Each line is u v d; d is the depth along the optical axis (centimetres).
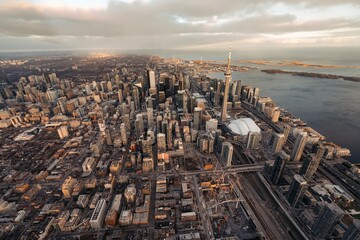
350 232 18750
